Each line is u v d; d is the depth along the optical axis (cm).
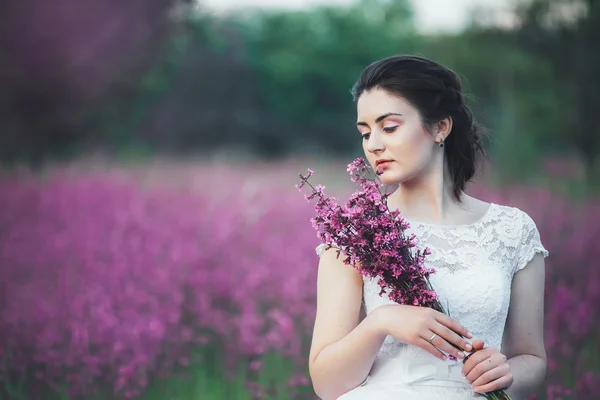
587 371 514
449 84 315
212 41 5334
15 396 523
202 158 4081
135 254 849
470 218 326
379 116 307
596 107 2706
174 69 5081
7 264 832
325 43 5712
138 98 4359
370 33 5784
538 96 2880
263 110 5572
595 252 887
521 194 1450
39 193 1411
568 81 2800
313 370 303
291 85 5600
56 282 754
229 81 5350
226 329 638
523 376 311
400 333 283
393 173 309
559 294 625
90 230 1038
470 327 308
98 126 3966
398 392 298
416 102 306
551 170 2539
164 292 723
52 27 3102
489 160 343
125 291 699
